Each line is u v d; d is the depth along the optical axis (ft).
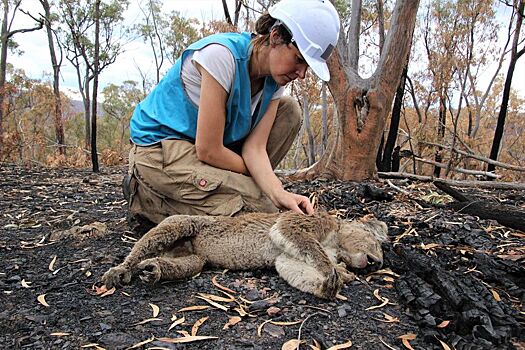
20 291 3.51
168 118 4.52
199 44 4.21
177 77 4.52
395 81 9.26
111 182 10.46
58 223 5.59
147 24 34.30
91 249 4.50
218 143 4.32
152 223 4.99
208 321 3.02
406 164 21.24
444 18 19.74
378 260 3.97
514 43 11.98
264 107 4.51
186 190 4.42
